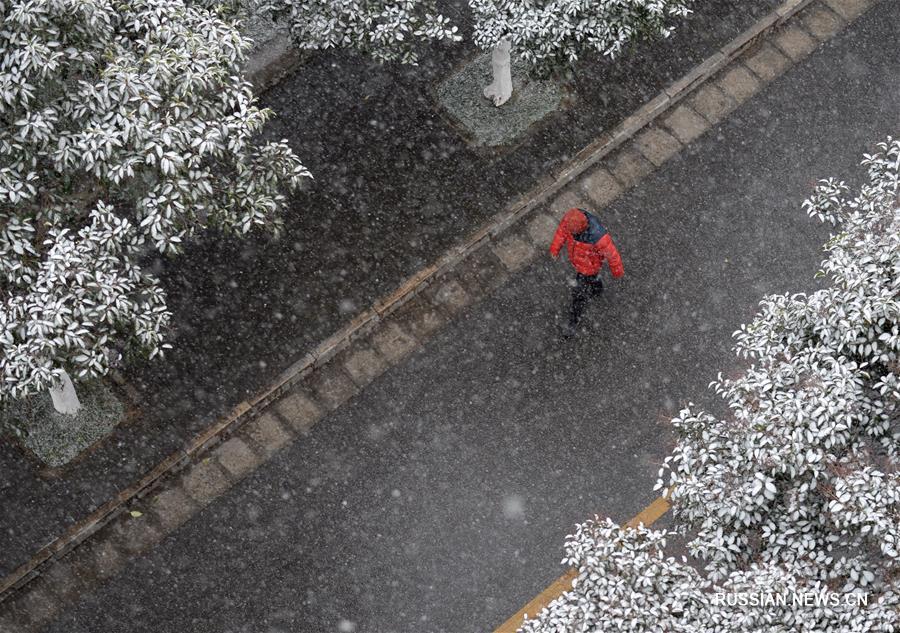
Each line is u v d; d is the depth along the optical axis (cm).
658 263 1722
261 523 1534
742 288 1695
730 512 1013
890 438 1027
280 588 1487
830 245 1132
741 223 1756
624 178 1805
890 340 1005
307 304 1680
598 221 1591
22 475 1550
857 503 959
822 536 1010
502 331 1669
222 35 1262
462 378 1634
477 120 1830
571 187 1792
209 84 1215
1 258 1174
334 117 1842
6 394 1193
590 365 1636
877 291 1028
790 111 1869
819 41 1944
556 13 1498
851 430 1034
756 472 999
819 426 998
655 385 1617
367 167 1791
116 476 1552
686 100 1878
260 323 1664
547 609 1028
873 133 1842
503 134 1819
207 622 1467
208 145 1200
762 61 1922
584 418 1595
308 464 1577
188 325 1659
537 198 1767
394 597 1476
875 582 967
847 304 1043
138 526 1534
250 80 1861
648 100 1856
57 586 1492
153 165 1202
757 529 1037
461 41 1902
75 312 1175
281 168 1354
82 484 1545
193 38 1221
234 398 1609
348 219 1744
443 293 1703
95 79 1226
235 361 1634
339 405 1620
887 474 992
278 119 1842
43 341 1150
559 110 1841
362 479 1561
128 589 1491
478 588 1477
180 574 1500
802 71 1912
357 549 1509
